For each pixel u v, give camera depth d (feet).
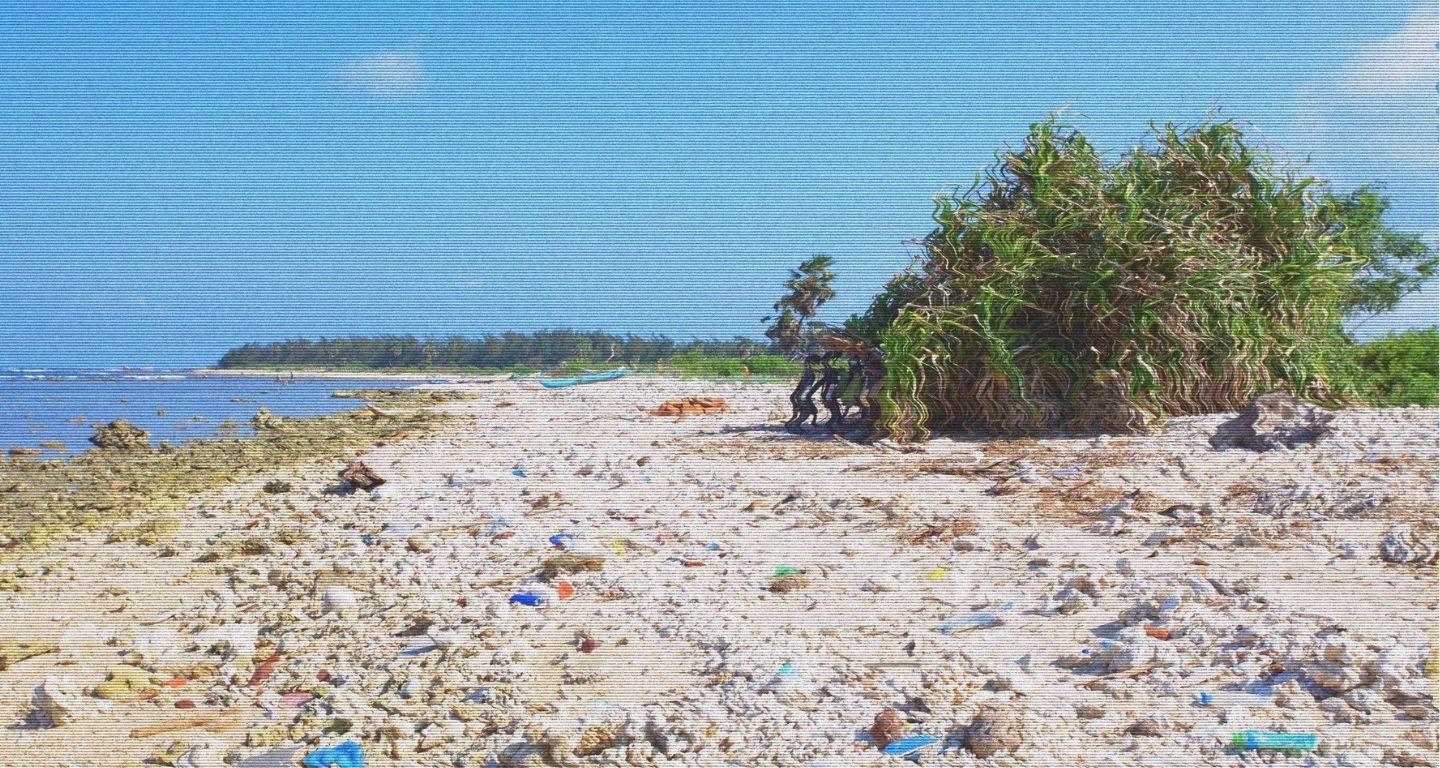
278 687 16.19
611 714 14.24
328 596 20.15
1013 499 27.02
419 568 22.49
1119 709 13.67
